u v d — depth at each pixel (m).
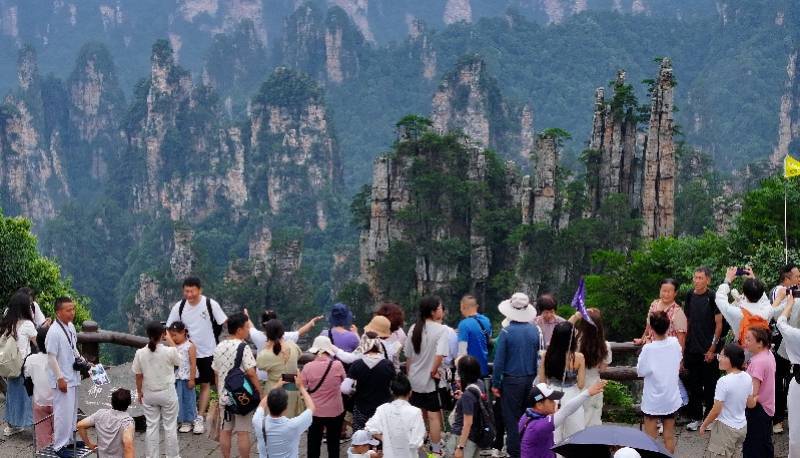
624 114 117.69
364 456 19.61
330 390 21.02
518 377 20.78
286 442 19.16
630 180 118.25
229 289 174.12
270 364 21.67
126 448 19.81
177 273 191.62
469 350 21.95
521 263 118.19
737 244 51.31
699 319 23.02
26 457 23.73
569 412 18.22
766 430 20.14
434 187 130.00
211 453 23.59
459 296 130.50
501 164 137.38
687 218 146.00
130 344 28.44
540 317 22.45
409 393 19.34
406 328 124.62
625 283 65.00
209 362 24.50
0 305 52.41
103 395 26.91
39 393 22.89
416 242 132.62
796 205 50.56
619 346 25.03
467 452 19.77
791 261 38.91
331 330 22.81
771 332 22.72
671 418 20.95
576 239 114.06
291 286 176.62
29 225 54.06
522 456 18.66
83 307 58.16
